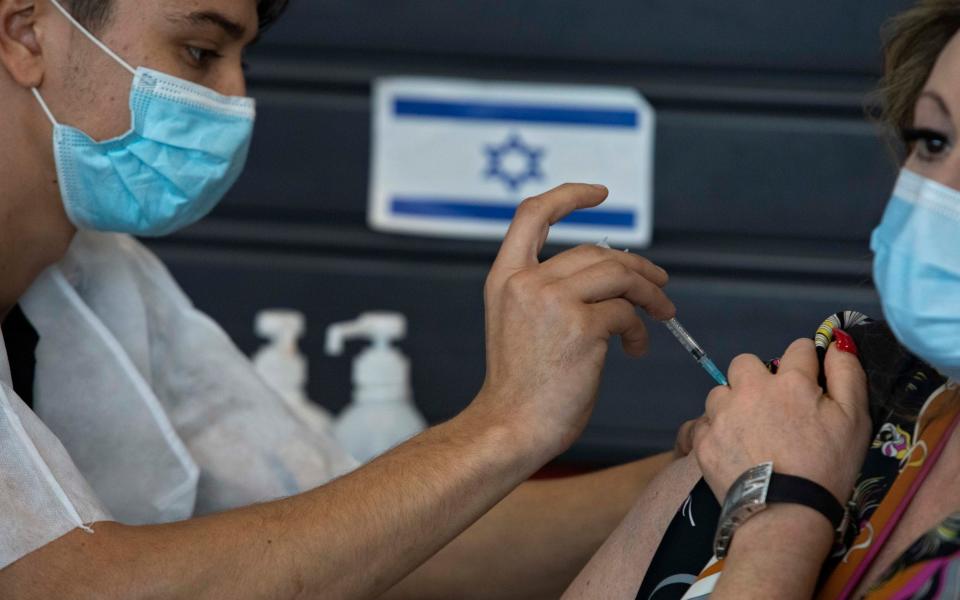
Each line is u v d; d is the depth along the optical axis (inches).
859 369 67.7
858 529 63.8
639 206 139.9
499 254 79.5
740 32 138.1
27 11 83.0
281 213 143.9
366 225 143.6
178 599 72.2
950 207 59.1
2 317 92.1
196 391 100.3
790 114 139.4
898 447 64.8
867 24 136.7
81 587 71.9
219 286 144.3
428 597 95.0
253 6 88.1
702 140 140.0
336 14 140.4
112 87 85.0
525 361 76.7
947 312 59.4
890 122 68.0
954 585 57.1
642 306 79.0
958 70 58.7
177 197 89.9
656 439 143.3
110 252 98.8
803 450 63.6
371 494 74.7
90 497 75.8
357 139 142.1
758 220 140.7
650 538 72.1
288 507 74.9
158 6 84.1
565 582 93.6
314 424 121.3
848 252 140.9
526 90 139.8
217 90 88.7
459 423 77.4
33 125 85.3
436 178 141.3
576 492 93.6
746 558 61.4
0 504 73.2
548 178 140.6
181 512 94.1
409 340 144.1
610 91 139.4
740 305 141.3
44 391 92.7
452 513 75.2
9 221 86.3
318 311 144.1
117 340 97.6
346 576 74.0
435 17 140.0
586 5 138.8
